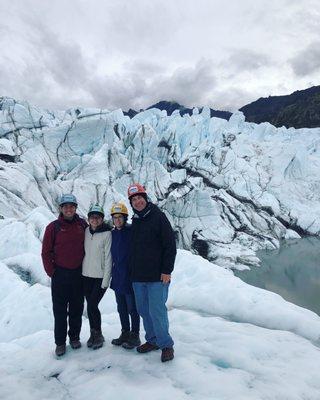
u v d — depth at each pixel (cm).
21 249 1493
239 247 3353
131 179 4306
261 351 459
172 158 4997
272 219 3994
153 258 429
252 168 4578
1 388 400
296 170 4734
